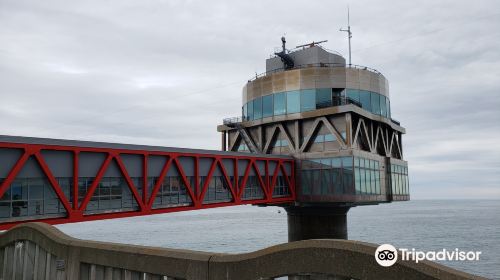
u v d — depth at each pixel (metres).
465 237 118.44
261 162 43.00
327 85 51.75
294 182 49.28
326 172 47.56
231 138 60.84
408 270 3.06
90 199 25.61
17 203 21.86
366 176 48.69
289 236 55.06
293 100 52.50
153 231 157.38
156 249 4.82
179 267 4.55
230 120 60.94
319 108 51.16
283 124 53.72
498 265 72.31
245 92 60.12
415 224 175.38
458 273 2.88
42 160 22.78
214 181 36.47
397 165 58.81
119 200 27.66
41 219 22.80
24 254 6.70
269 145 54.44
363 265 3.32
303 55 57.81
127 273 5.04
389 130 61.50
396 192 56.97
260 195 42.41
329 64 57.12
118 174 27.72
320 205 50.00
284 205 51.50
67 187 24.77
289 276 3.85
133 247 5.02
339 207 52.47
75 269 5.55
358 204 51.44
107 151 26.44
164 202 30.95
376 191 50.97
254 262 4.06
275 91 54.19
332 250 3.54
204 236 131.12
